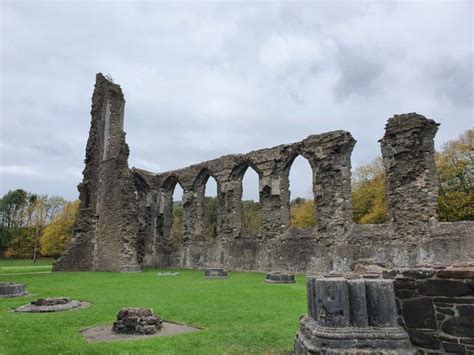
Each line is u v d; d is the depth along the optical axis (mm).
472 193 33125
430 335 5000
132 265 24516
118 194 25672
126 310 7379
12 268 33688
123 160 26359
